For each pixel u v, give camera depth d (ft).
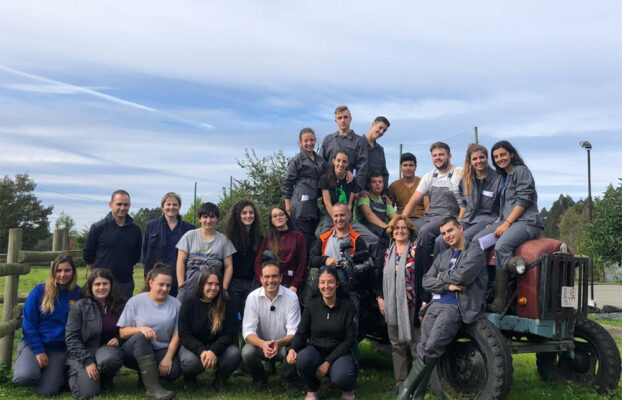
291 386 18.71
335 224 20.65
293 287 20.54
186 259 21.24
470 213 19.60
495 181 19.42
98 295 18.94
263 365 19.99
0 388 18.58
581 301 18.01
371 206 23.82
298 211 23.45
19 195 160.66
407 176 24.63
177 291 22.17
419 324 18.78
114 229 22.22
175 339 18.76
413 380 16.71
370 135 25.40
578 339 19.99
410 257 18.84
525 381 20.61
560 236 208.85
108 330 18.84
